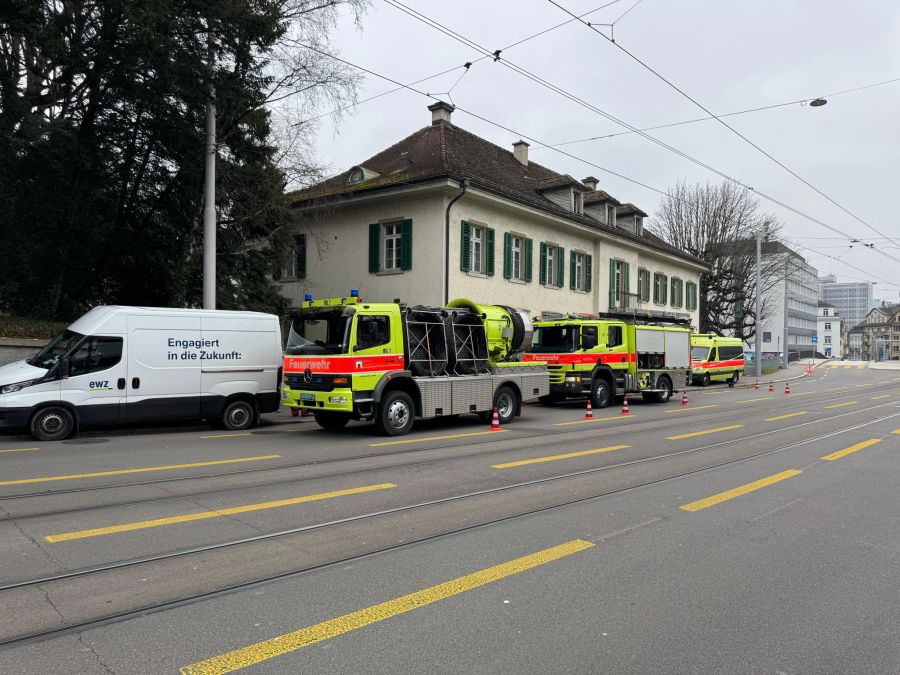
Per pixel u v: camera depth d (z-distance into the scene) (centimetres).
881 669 332
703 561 497
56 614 380
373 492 713
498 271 2419
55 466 852
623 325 2047
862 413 1825
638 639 361
